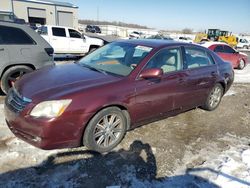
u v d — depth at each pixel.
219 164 3.47
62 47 13.14
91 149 3.45
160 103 4.09
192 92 4.69
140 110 3.81
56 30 12.92
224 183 3.07
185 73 4.44
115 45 4.61
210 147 3.95
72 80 3.47
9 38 5.22
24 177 2.90
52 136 3.02
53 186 2.80
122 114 3.60
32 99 3.07
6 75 5.26
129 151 3.63
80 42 13.74
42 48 5.62
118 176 3.07
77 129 3.17
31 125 3.00
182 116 5.15
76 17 39.84
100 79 3.53
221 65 5.45
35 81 3.50
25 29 5.45
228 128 4.79
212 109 5.59
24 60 5.38
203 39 35.84
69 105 3.04
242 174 3.27
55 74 3.74
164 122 4.73
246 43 37.62
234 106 6.25
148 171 3.21
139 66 3.79
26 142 3.36
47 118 2.96
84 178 2.98
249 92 8.02
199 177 3.16
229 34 39.78
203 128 4.67
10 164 3.10
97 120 3.31
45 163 3.18
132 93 3.60
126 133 4.14
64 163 3.21
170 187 2.94
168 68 4.20
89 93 3.21
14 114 3.16
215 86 5.38
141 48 4.18
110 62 4.12
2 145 3.49
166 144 3.91
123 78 3.62
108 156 3.46
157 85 3.92
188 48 4.68
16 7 34.12
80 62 4.50
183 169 3.30
